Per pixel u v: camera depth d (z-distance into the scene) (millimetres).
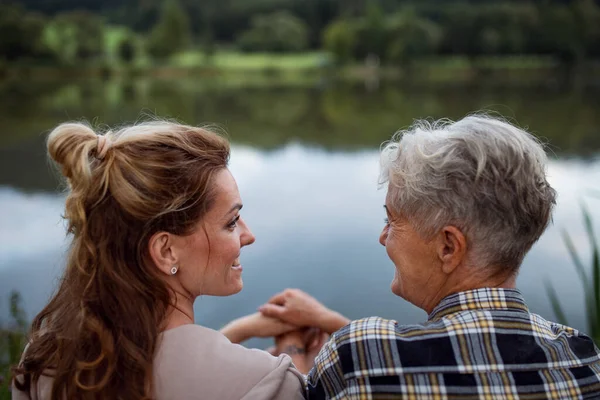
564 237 2307
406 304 3848
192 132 974
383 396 906
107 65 43344
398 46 46906
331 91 34969
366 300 3914
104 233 914
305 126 18859
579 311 3518
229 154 1003
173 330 965
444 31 45719
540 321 974
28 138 13422
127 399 896
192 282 980
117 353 903
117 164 909
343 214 6426
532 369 904
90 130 936
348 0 61312
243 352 977
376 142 14523
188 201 931
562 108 22578
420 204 962
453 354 907
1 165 9375
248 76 47594
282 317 1580
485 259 950
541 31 41750
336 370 958
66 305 977
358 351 934
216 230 966
